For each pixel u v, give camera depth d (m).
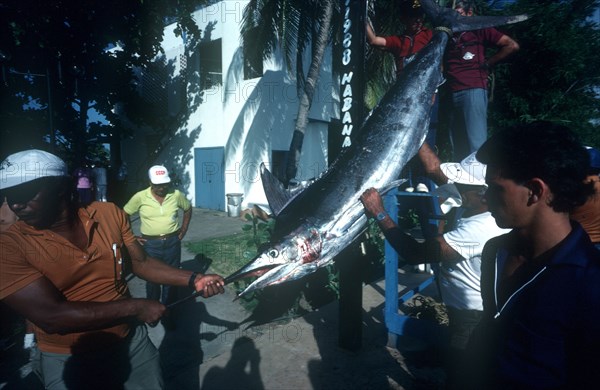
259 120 10.70
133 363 1.83
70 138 9.88
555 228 1.06
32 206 1.45
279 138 10.94
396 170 2.17
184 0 10.89
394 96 2.35
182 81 12.80
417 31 3.40
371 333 3.39
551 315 1.02
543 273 1.04
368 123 2.31
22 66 8.67
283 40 8.97
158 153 13.62
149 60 11.36
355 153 2.20
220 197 11.91
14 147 8.56
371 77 9.80
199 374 2.81
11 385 2.88
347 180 2.12
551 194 1.04
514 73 9.88
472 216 1.81
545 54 9.26
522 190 1.07
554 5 9.36
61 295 1.50
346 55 2.80
